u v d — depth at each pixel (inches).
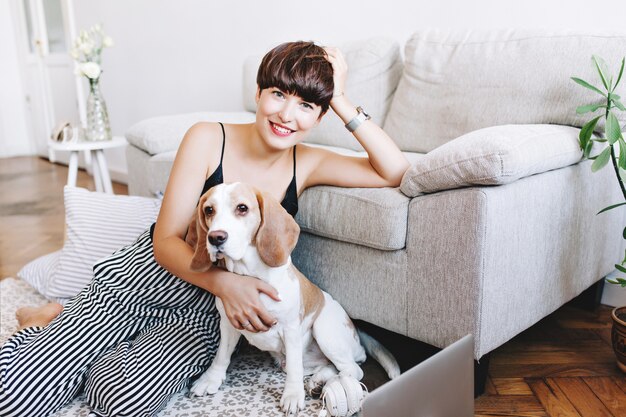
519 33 70.9
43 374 52.1
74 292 72.9
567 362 62.2
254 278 50.4
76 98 187.8
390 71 86.7
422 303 54.9
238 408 53.4
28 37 217.6
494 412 52.9
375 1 95.9
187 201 54.9
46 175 187.0
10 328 70.3
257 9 116.3
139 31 148.6
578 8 75.0
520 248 53.7
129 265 58.3
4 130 232.2
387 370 57.9
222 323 54.9
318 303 56.2
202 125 58.3
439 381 33.4
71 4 175.2
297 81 51.3
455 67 74.8
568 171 59.3
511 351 64.7
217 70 129.4
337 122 88.2
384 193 56.9
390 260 57.0
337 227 59.6
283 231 49.4
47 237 113.3
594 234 66.1
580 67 63.1
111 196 76.4
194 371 56.0
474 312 50.9
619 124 55.9
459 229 50.9
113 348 57.2
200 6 129.0
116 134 168.1
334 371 55.9
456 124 73.6
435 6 88.6
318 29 105.8
